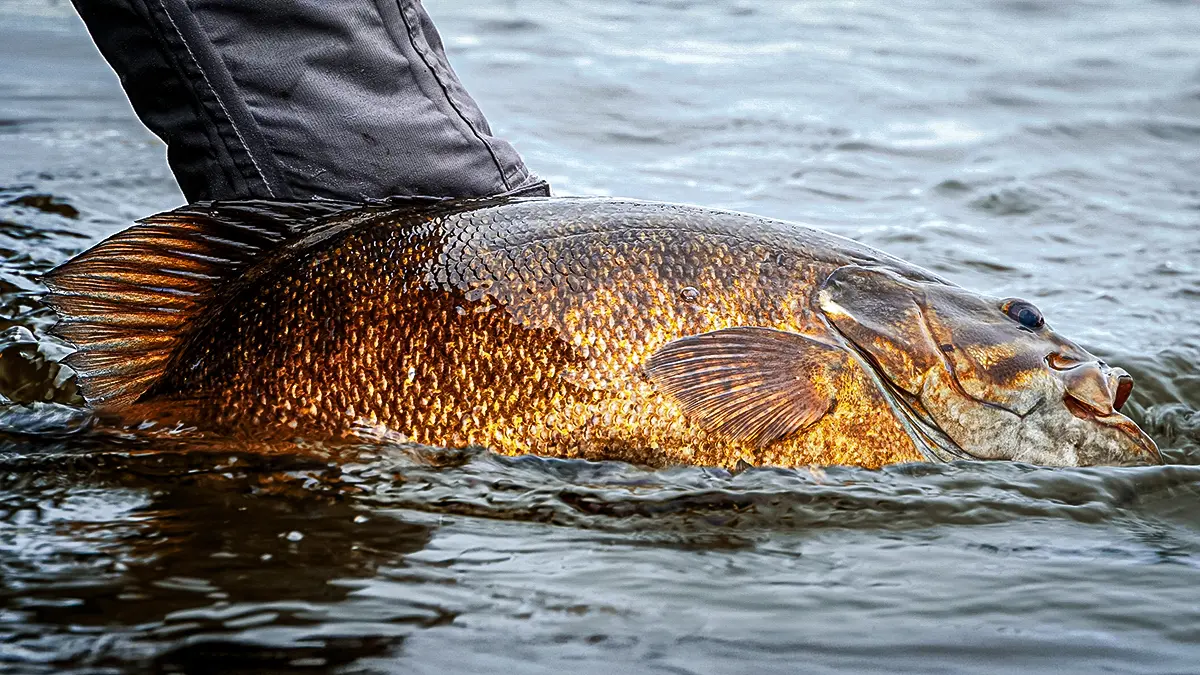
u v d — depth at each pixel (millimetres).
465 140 4023
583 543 3006
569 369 3344
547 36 9617
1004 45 9891
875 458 3498
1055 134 7684
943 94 8500
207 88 3658
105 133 7109
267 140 3727
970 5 11250
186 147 3779
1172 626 2633
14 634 2416
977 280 5434
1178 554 3059
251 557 2826
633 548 2992
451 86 4031
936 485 3422
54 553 2797
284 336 3367
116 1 3580
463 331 3348
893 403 3521
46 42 8852
